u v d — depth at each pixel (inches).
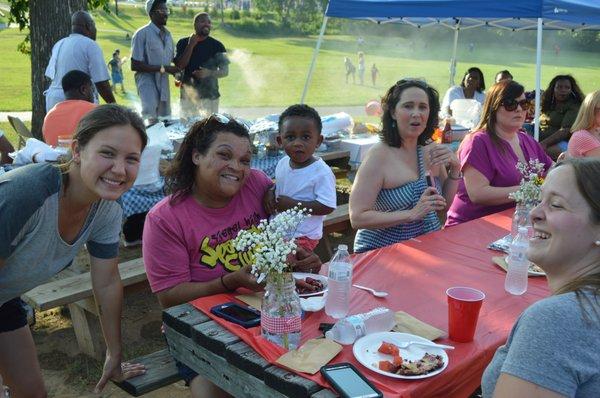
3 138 201.2
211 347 78.1
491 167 154.3
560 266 61.1
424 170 134.6
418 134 129.7
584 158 60.8
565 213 59.1
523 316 55.7
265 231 80.5
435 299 93.0
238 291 92.7
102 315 94.3
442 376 69.1
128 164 76.7
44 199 75.5
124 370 94.0
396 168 130.6
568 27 332.8
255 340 75.7
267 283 76.4
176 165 98.7
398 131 131.0
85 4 290.0
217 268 98.4
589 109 183.8
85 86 197.5
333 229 195.8
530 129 287.0
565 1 213.9
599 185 57.9
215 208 99.9
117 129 74.8
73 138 76.2
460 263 109.4
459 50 1596.9
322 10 2048.5
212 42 301.6
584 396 51.1
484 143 154.5
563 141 275.6
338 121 249.3
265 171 192.7
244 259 100.1
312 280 94.4
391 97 130.4
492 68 1106.1
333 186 127.4
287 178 127.0
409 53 1502.2
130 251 192.9
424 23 367.6
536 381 50.7
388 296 93.7
